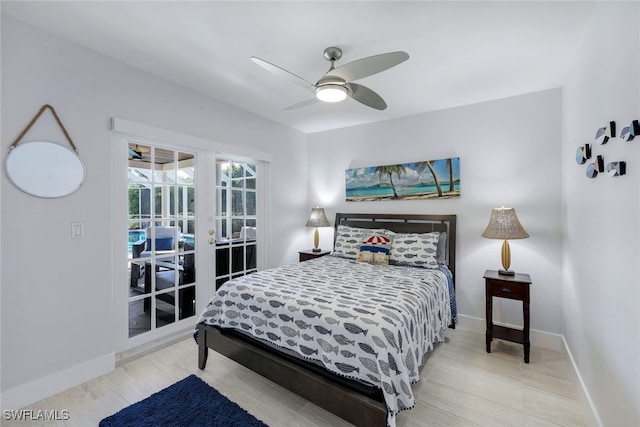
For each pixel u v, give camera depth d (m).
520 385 2.09
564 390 2.04
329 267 2.91
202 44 2.07
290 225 4.16
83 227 2.10
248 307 2.05
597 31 1.62
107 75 2.23
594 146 1.68
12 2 1.64
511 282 2.47
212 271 3.15
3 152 1.76
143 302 2.59
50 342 1.95
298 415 1.78
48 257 1.94
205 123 2.96
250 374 2.21
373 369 1.47
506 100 2.94
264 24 1.82
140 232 2.53
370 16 1.73
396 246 3.14
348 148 4.05
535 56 2.16
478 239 3.08
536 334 2.75
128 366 2.31
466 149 3.15
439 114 3.32
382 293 2.03
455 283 3.19
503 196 2.95
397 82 2.61
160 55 2.22
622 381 1.27
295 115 3.59
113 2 1.64
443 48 2.06
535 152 2.79
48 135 1.94
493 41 1.98
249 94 2.96
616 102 1.35
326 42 2.01
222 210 3.30
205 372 2.24
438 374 2.23
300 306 1.82
